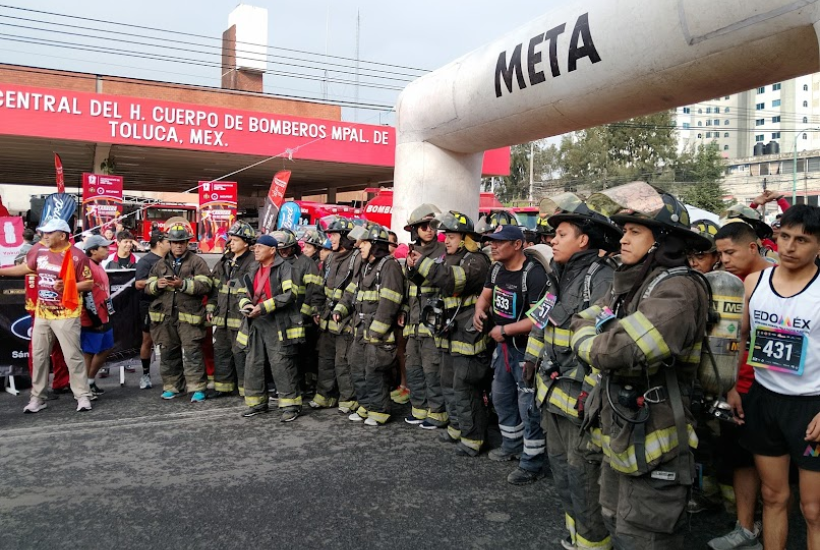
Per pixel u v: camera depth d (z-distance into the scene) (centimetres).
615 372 257
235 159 2038
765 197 602
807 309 306
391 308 575
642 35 472
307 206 2073
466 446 521
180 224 695
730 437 364
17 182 3127
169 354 702
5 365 711
